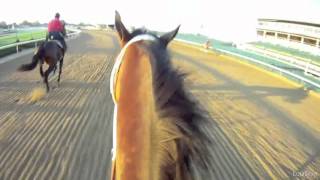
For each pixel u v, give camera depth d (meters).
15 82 12.81
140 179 1.58
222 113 10.45
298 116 10.95
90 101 10.91
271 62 22.00
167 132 1.56
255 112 10.98
